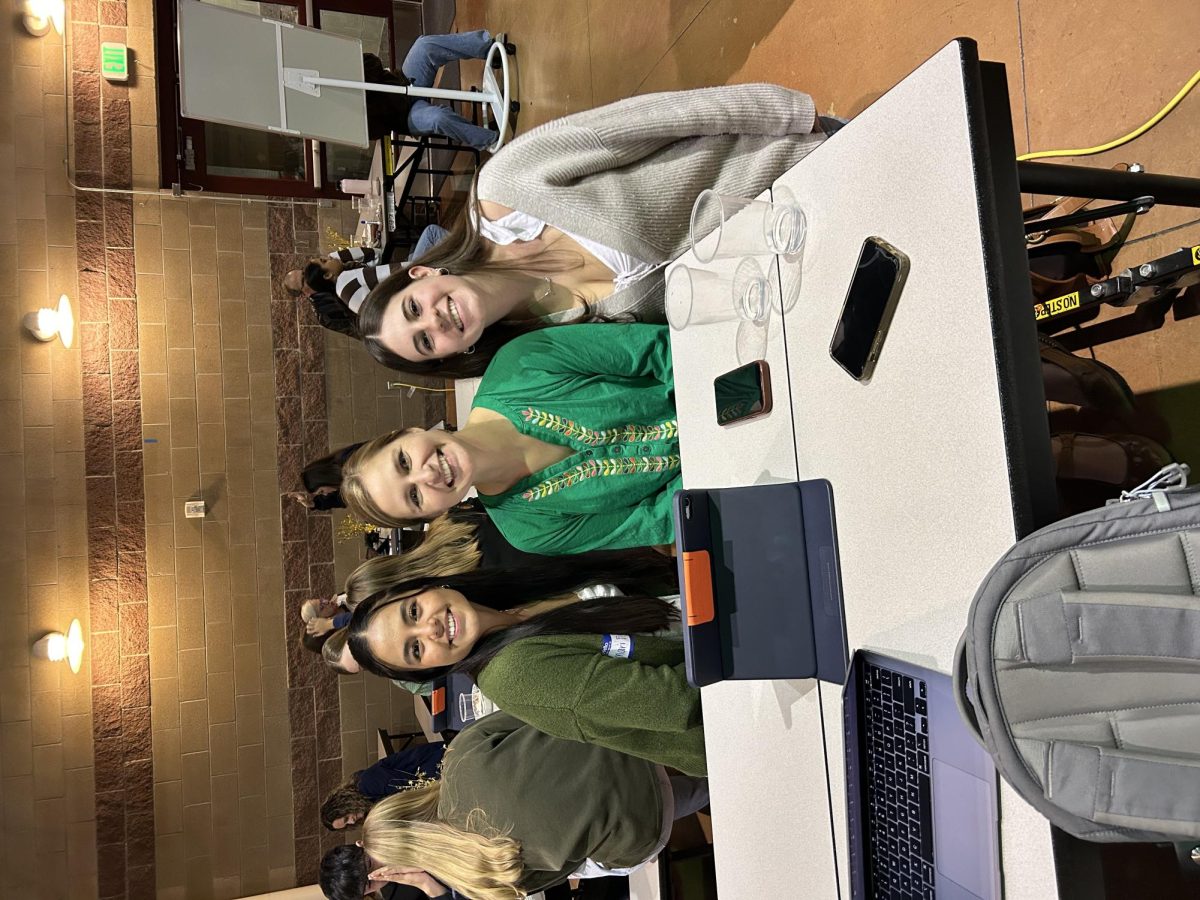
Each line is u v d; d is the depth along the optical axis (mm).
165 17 4406
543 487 1725
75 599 4082
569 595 1987
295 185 4680
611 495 1729
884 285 1085
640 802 1885
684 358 1643
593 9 3303
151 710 4195
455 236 1878
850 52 2172
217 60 2695
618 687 1620
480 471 1670
